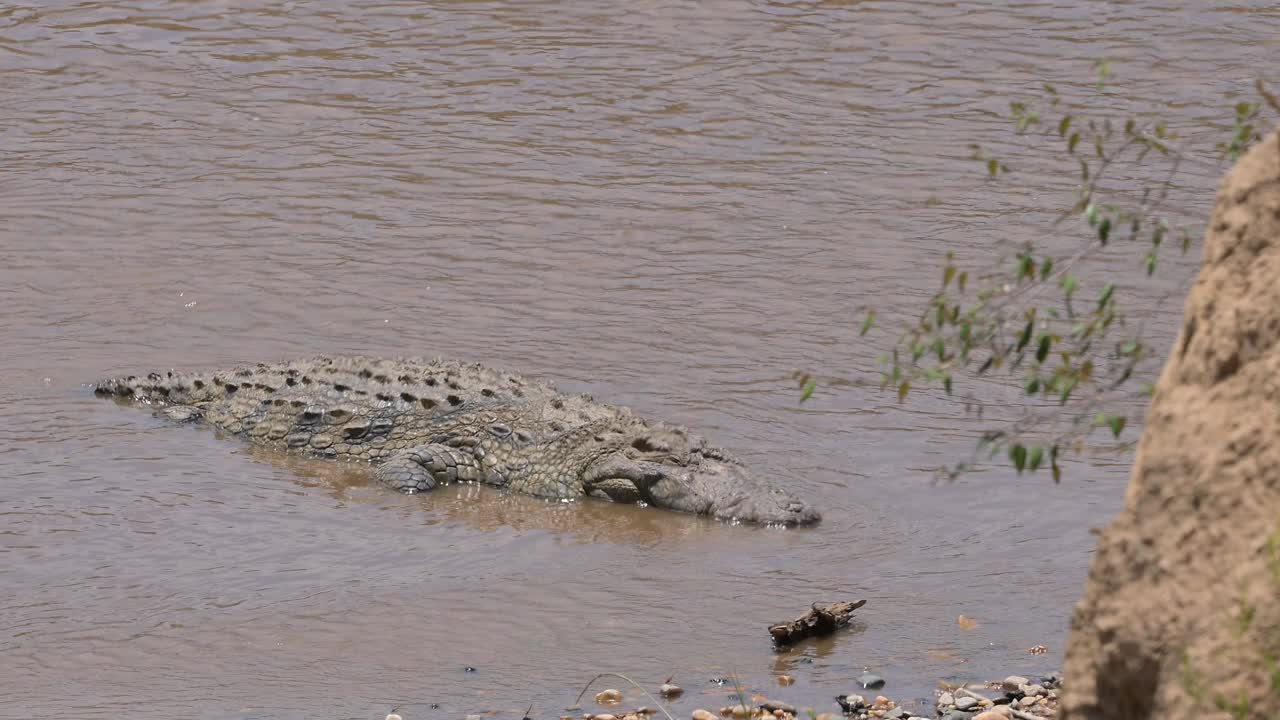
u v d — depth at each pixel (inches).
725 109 3789.4
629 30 4397.1
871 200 3184.1
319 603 1614.2
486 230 3065.9
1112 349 2282.2
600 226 3083.2
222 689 1393.9
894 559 1737.2
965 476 1969.7
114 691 1391.5
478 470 2089.1
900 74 3998.5
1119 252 2714.1
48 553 1732.3
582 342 2503.7
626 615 1585.9
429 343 2508.6
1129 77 3902.6
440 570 1722.4
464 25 4468.5
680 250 2950.3
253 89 3961.6
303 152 3543.3
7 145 3570.4
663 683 1401.3
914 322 2527.1
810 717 1290.6
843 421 2165.4
